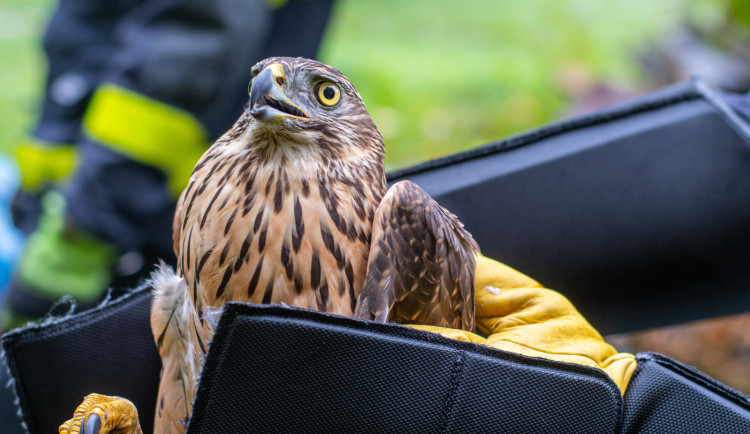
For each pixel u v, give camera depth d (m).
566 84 7.46
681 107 1.99
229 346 1.23
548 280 1.96
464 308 1.71
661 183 1.90
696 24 5.33
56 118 3.18
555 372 1.38
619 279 1.94
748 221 1.86
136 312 1.81
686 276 1.93
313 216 1.59
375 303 1.57
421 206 1.64
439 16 9.68
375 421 1.30
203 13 2.70
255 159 1.62
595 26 8.89
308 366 1.26
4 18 8.91
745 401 1.42
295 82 1.65
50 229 2.90
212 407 1.25
